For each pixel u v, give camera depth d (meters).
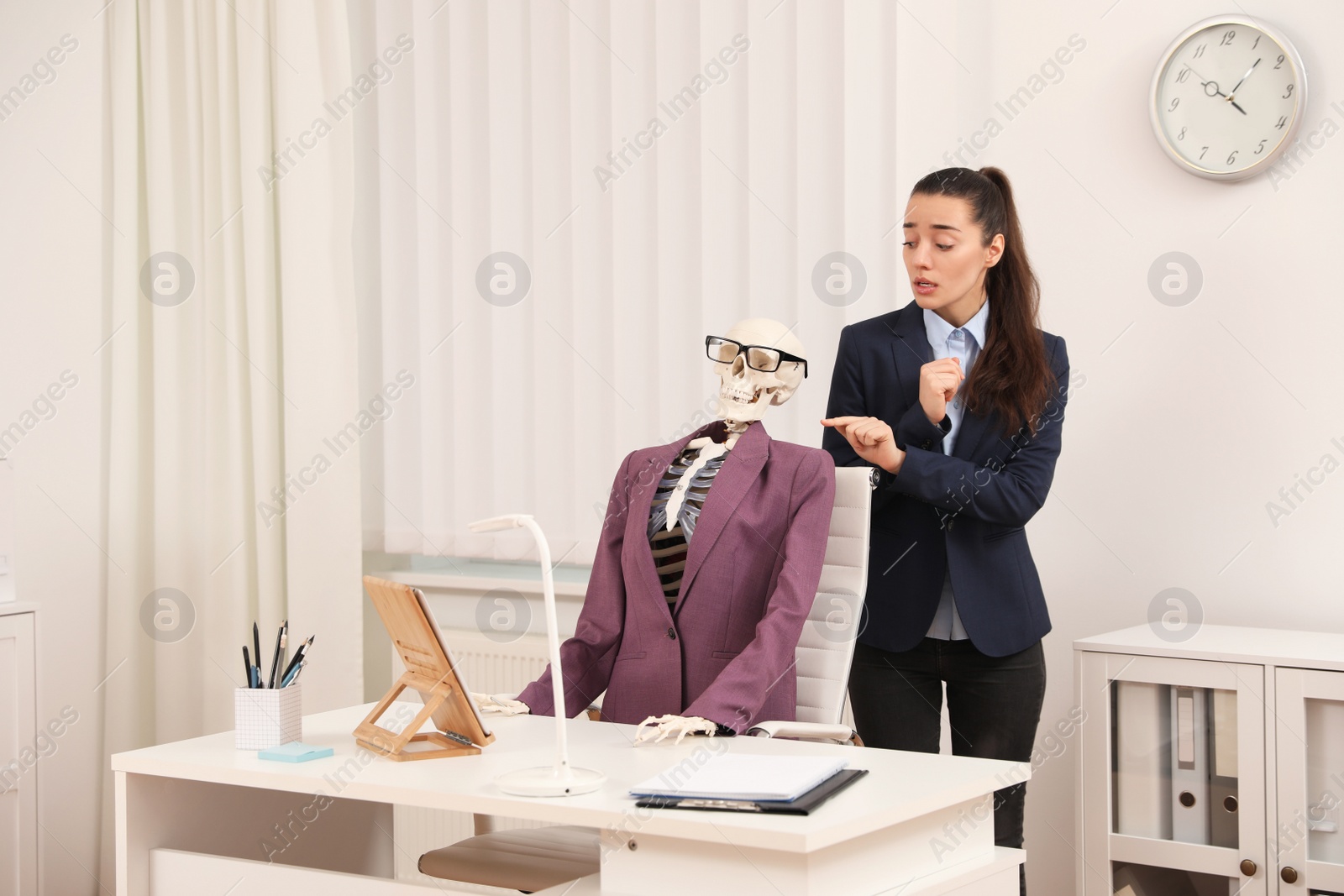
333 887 1.76
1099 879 2.50
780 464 2.29
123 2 3.97
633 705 2.25
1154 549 2.89
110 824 3.90
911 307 2.58
